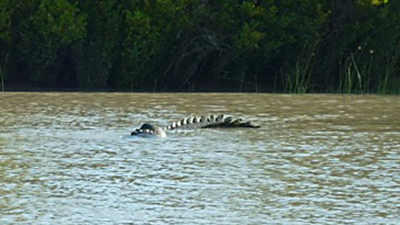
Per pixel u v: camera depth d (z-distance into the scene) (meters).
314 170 39.50
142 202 31.92
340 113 72.19
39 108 74.38
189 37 124.69
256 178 37.19
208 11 120.94
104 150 45.91
